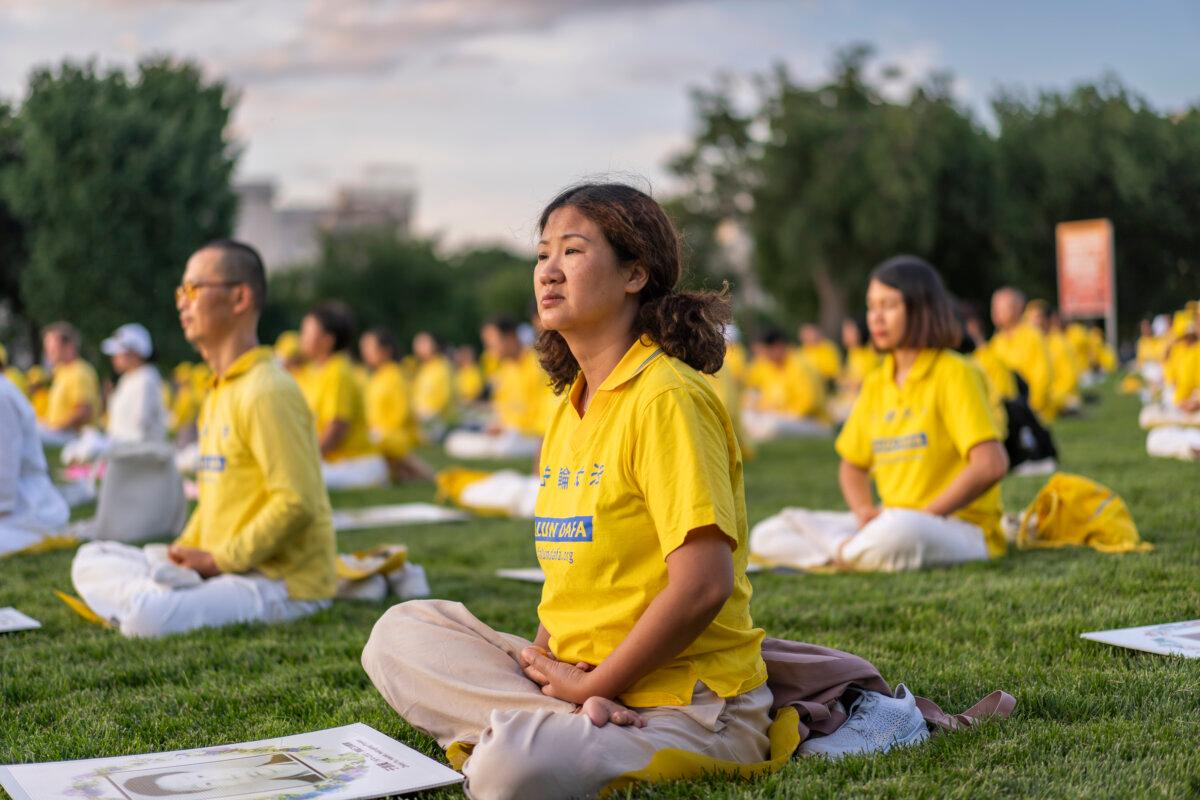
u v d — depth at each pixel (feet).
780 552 18.98
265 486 15.51
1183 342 34.01
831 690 9.44
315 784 8.55
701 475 8.24
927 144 103.40
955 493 17.57
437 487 34.09
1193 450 29.30
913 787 8.10
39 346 85.40
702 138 133.69
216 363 15.78
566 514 8.82
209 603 14.82
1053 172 90.27
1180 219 71.56
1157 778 8.16
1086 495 18.60
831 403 61.26
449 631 9.48
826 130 113.50
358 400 33.81
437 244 171.32
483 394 80.28
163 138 78.18
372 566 16.89
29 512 21.07
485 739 8.08
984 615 13.91
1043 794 7.95
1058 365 50.08
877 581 16.78
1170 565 16.05
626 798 7.93
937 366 17.98
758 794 8.01
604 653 8.71
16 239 83.61
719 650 8.71
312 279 160.15
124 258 77.20
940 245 108.06
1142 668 11.10
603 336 8.89
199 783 8.57
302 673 12.44
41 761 9.71
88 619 15.47
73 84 78.64
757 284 140.05
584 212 8.75
